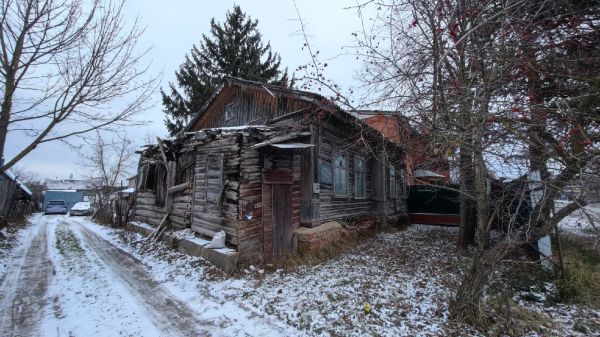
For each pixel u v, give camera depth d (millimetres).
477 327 3424
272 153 6531
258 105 9133
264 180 6234
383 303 4121
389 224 11250
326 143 7984
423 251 7582
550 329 3408
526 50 2986
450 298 3961
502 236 4117
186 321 3633
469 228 7984
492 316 3568
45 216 21891
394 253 7309
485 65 3129
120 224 12055
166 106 17672
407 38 3965
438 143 3098
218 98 10539
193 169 7695
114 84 4594
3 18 3867
